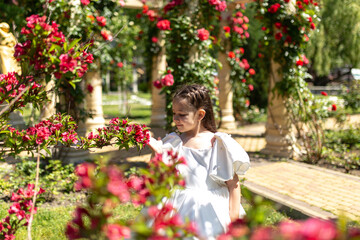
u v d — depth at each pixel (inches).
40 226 145.4
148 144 94.0
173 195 79.4
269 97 288.0
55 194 188.4
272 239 32.7
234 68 401.7
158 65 421.4
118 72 562.3
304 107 273.7
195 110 84.5
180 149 85.4
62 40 71.2
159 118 426.9
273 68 279.6
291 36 268.2
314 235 29.2
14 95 84.9
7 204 171.2
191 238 68.6
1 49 242.4
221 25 374.3
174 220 43.4
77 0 216.2
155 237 39.2
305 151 286.2
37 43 68.9
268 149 286.8
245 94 450.6
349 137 331.3
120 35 504.7
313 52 506.6
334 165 256.7
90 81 327.0
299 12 263.0
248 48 479.5
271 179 216.4
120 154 251.6
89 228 45.8
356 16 476.7
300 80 273.4
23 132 95.9
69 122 103.7
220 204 79.5
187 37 268.5
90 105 335.3
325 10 481.7
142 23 442.6
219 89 410.6
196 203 76.8
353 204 171.3
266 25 276.8
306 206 167.6
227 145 80.1
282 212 165.8
